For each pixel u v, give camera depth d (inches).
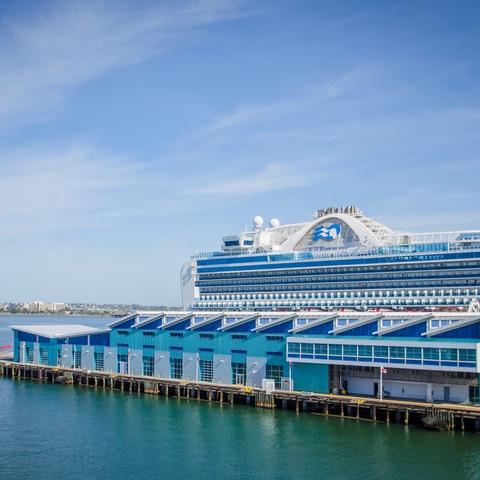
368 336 4857.3
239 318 5561.0
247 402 5177.2
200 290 7687.0
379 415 4530.0
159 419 4650.6
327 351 4953.3
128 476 3430.1
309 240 7199.8
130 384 5905.5
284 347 5221.5
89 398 5541.3
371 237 6678.2
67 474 3464.6
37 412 4936.0
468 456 3641.7
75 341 6796.3
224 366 5585.6
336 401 4650.6
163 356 6023.6
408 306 6067.9
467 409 4178.2
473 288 5797.2
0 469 3543.3
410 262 6122.1
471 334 4424.2
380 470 3449.8
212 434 4207.7
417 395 4714.6
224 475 3430.1
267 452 3791.8
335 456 3688.5
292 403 4965.6
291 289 6899.6
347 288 6520.7
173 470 3516.2
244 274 7288.4
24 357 7273.6
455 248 5984.3
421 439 3981.3
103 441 4077.3
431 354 4493.1
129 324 6338.6
